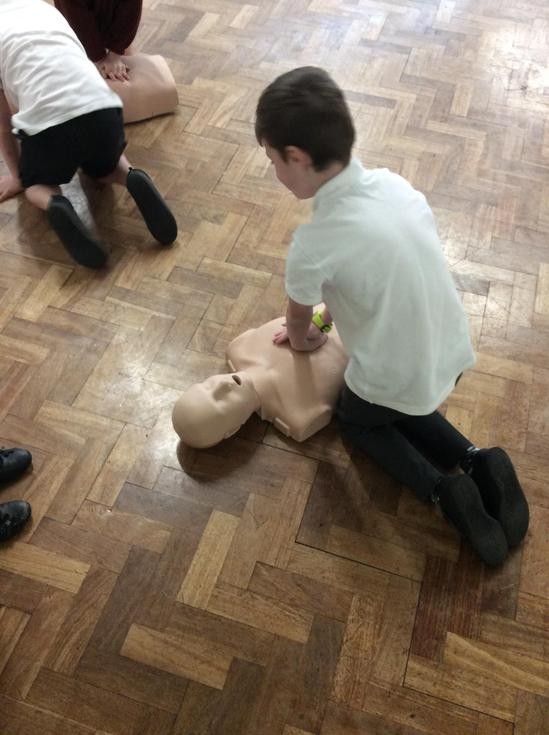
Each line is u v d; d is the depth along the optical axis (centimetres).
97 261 165
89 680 111
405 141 202
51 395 146
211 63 225
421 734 107
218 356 153
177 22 240
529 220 183
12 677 111
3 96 162
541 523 130
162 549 125
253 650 115
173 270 169
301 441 139
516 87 221
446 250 175
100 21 191
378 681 112
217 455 137
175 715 108
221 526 128
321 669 113
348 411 130
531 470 137
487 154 200
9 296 162
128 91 197
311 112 89
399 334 105
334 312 113
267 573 123
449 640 116
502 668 114
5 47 151
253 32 237
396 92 217
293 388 137
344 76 222
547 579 123
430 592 121
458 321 113
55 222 155
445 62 229
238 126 205
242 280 167
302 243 100
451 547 126
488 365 152
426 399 114
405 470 127
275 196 186
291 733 107
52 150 154
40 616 117
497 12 249
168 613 118
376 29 240
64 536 126
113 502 131
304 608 119
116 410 144
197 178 190
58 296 163
